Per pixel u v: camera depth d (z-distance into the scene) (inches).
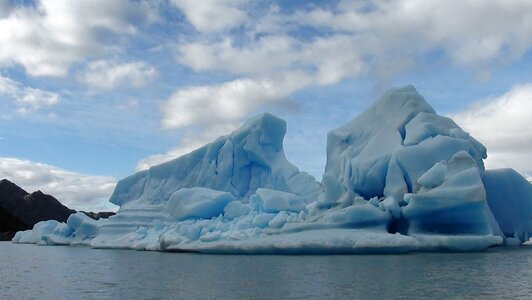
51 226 2092.8
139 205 1628.9
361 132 1318.9
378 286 588.7
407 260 874.1
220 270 788.6
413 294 535.5
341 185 1203.9
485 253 1001.5
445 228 1055.0
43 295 593.6
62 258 1166.3
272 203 1244.5
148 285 649.6
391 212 1075.3
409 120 1246.9
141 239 1417.3
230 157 1624.0
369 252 993.5
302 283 622.8
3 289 646.5
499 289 565.0
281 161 1621.6
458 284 599.2
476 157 1182.3
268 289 584.1
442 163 1089.4
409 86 1316.4
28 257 1224.2
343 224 1050.7
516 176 1277.1
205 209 1338.6
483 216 1021.8
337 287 585.9
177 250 1211.9
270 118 1627.7
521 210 1259.2
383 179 1180.5
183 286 628.1
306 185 1528.1
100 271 847.7
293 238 1032.2
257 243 1053.8
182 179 1681.8
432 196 1014.4
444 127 1224.2
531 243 1232.2
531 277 654.5
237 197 1582.2
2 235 3206.2
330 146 1398.9
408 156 1120.2
